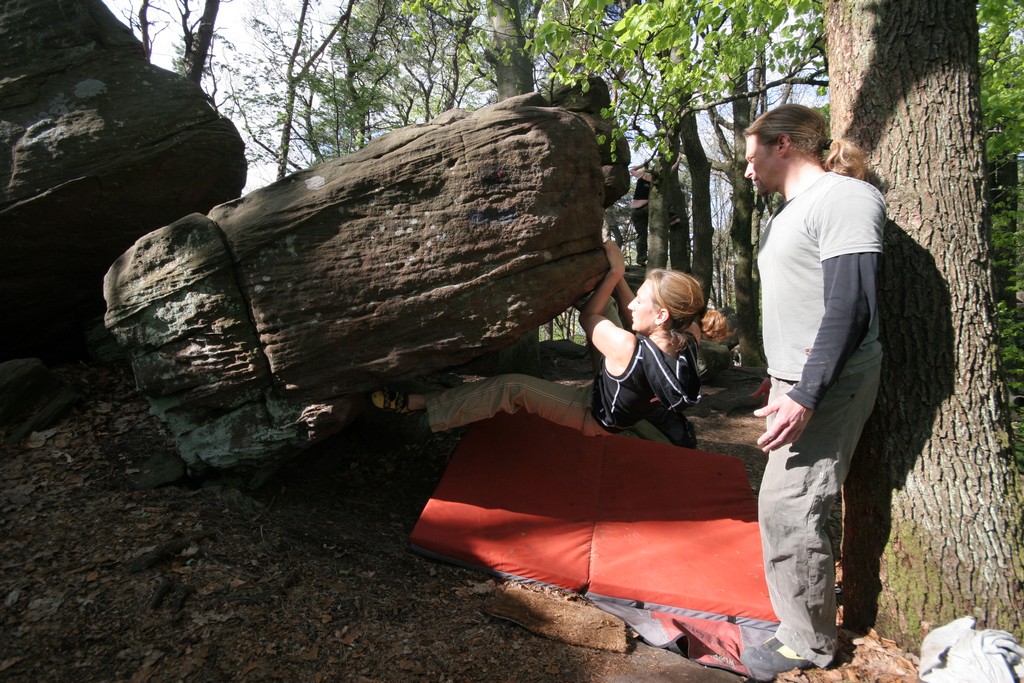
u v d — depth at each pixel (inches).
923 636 104.0
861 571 112.4
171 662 89.7
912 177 104.7
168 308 125.6
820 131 96.5
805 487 98.0
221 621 98.0
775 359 99.6
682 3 211.8
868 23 108.9
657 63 257.0
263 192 128.4
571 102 230.2
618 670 99.9
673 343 117.0
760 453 226.2
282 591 106.5
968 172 103.1
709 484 142.2
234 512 126.4
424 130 126.1
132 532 114.7
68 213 159.5
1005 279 291.0
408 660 95.9
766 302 101.1
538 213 124.5
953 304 102.7
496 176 124.3
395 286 125.0
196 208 179.9
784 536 100.1
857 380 95.1
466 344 127.4
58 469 133.3
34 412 150.1
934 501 103.0
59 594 100.2
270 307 124.9
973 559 100.3
